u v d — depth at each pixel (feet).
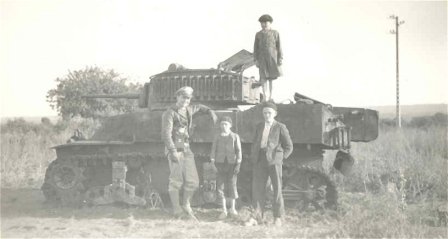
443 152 53.06
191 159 29.43
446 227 25.41
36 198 38.01
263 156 27.30
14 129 83.35
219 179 29.22
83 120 89.86
